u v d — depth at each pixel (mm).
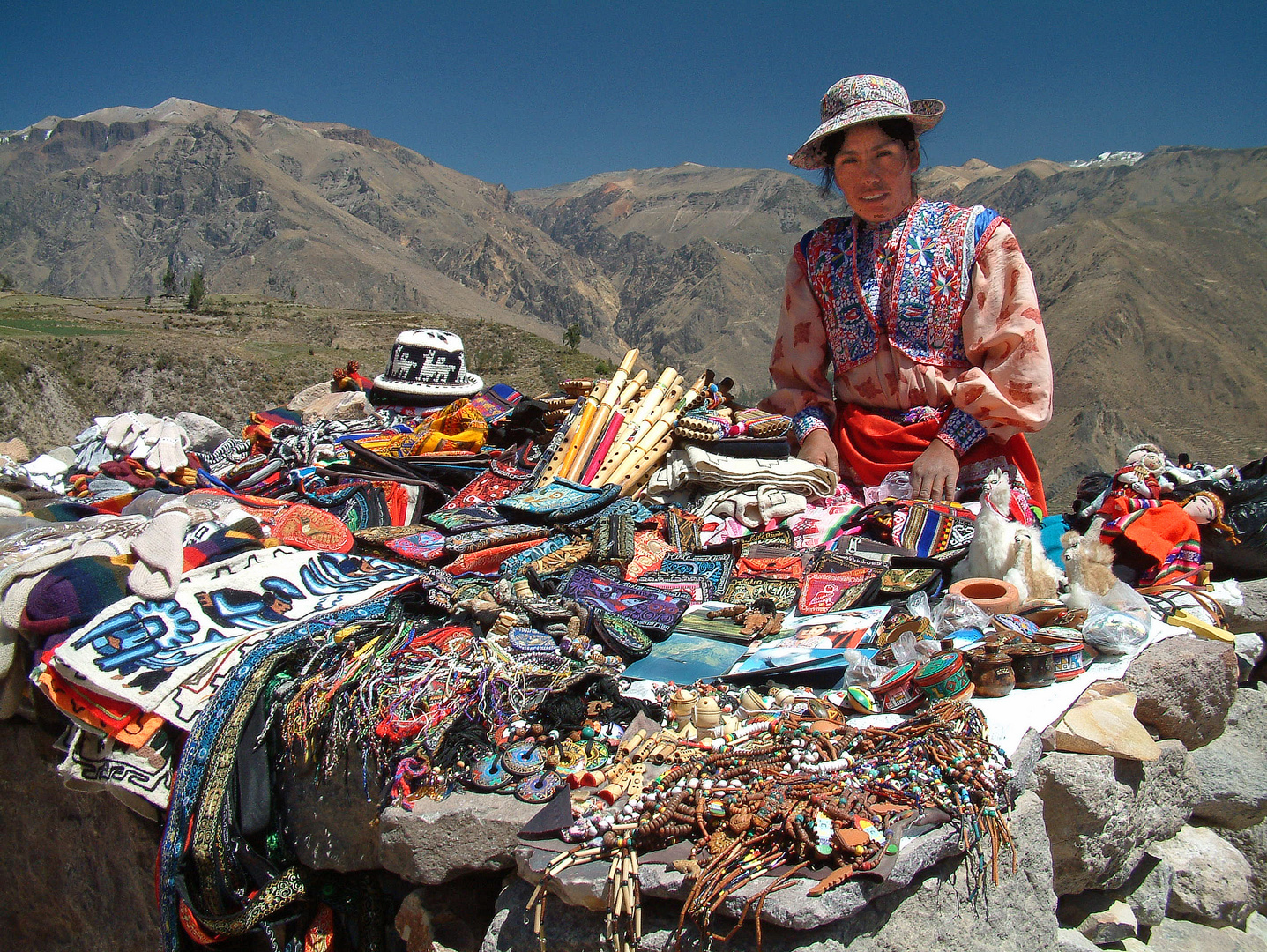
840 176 5035
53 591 3590
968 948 2545
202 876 3146
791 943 2258
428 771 2916
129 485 5445
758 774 2615
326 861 3158
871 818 2443
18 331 134500
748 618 3840
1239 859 3980
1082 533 5043
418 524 5125
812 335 5508
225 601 3646
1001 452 4973
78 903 4199
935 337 5008
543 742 2973
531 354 146500
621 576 4320
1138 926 3656
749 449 5164
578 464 5238
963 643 3283
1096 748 3156
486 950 2570
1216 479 5066
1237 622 4555
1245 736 4332
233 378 132250
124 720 3229
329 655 3414
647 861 2439
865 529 4777
